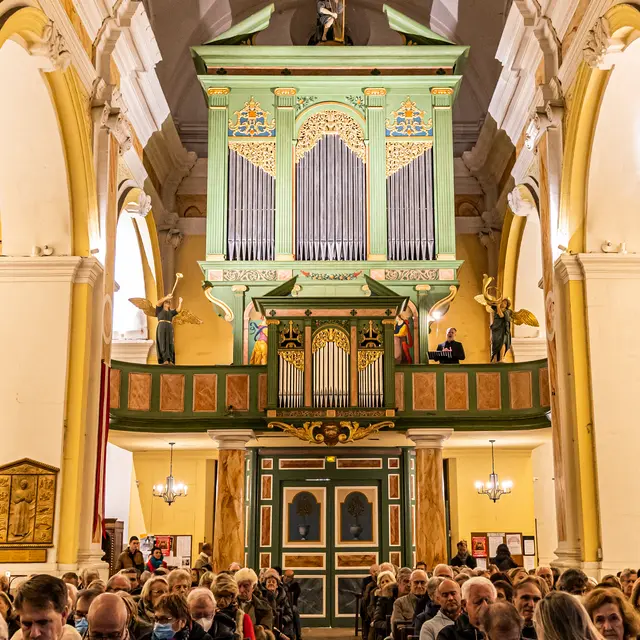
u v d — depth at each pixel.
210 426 15.95
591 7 11.20
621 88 11.54
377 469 17.17
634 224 12.47
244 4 21.98
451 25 21.86
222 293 17.66
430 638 7.00
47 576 3.79
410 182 18.08
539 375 15.89
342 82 18.31
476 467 19.22
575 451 12.09
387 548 16.84
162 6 20.44
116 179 13.51
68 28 11.34
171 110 22.09
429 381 16.16
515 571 9.03
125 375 15.84
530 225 19.53
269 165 18.14
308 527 16.95
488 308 17.88
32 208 12.21
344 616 16.59
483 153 21.75
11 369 11.92
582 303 12.32
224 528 15.66
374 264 17.64
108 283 13.07
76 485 11.68
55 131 11.77
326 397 15.55
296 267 17.67
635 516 11.73
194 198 22.27
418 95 18.44
